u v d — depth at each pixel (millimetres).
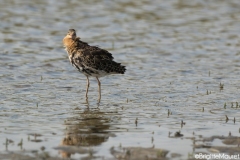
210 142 12953
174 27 29250
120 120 14844
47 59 22625
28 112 15477
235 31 28672
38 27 28203
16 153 11984
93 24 29328
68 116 15180
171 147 12617
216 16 32094
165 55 23766
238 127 14219
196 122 14672
